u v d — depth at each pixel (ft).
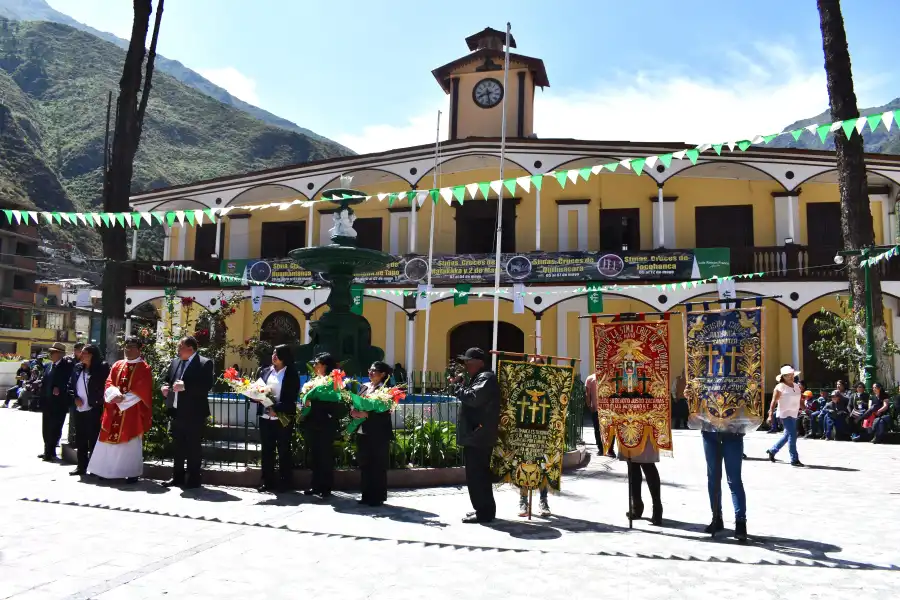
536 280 73.97
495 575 16.56
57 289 233.14
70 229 301.02
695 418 21.16
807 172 73.46
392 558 17.94
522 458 23.12
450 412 35.12
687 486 30.22
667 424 22.17
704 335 21.24
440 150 78.33
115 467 28.37
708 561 17.90
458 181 83.82
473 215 83.56
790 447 38.17
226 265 84.02
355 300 77.41
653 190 80.74
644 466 22.58
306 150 453.58
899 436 51.08
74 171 358.43
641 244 80.28
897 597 15.08
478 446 22.29
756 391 19.88
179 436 27.86
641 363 22.70
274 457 27.58
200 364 28.12
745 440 54.24
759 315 20.11
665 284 66.59
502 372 23.65
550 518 23.18
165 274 85.92
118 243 49.73
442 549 18.90
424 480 29.07
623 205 81.15
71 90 449.06
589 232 81.25
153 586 15.43
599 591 15.43
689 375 21.49
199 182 87.76
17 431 48.83
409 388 39.93
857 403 53.88
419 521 22.40
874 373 55.52
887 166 71.92
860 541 20.10
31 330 206.28
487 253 77.46
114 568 16.69
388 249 85.66
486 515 22.43
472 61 94.53
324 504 25.00
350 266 42.16
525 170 77.71
